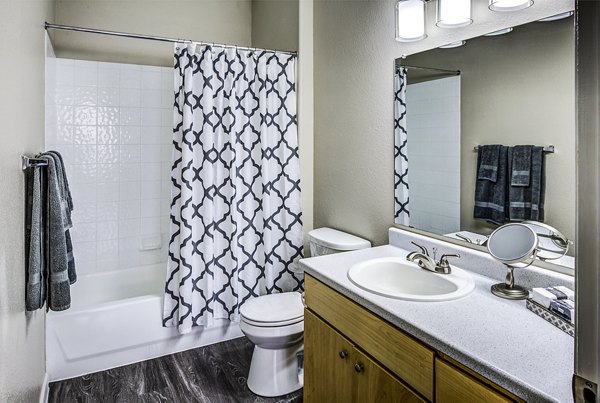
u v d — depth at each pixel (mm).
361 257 1834
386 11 2055
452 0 1586
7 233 1208
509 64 1445
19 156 1417
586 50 469
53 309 1690
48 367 2164
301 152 2744
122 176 3031
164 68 3127
